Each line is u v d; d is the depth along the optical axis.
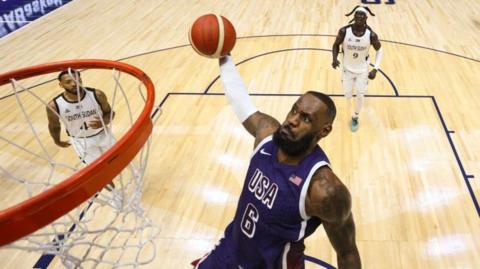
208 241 3.98
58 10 12.01
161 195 4.57
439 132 5.49
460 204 4.30
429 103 6.20
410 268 3.64
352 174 4.79
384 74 7.16
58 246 2.43
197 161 5.12
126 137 2.00
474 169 4.79
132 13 11.30
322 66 7.46
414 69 7.32
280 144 2.08
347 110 6.07
